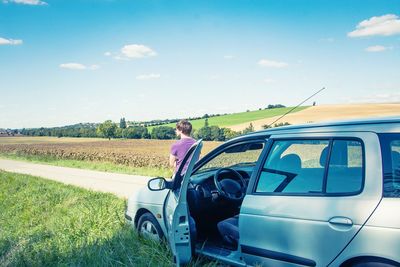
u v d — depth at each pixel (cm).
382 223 333
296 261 393
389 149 351
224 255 486
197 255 521
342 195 367
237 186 554
